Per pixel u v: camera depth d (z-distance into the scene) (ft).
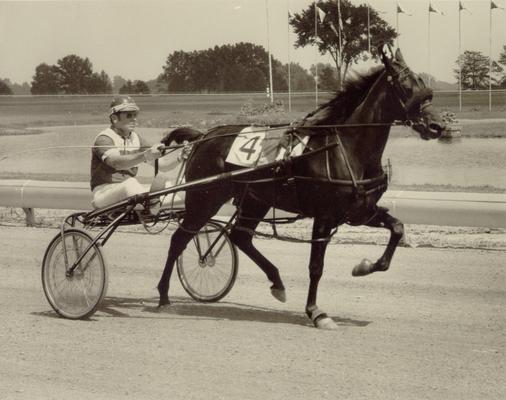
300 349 26.13
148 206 31.86
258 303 33.22
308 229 50.29
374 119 28.66
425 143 109.60
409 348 26.11
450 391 21.93
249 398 21.59
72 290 31.04
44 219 56.85
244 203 31.86
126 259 41.98
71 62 194.08
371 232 48.78
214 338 27.63
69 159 99.19
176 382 22.98
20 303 33.37
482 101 145.89
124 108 32.01
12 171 85.40
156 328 29.19
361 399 21.39
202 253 33.83
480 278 36.19
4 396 21.99
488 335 27.61
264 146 30.30
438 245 44.47
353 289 34.73
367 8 127.24
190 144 31.24
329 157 28.81
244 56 194.80
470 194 43.57
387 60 28.30
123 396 21.88
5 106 175.73
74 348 26.58
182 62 194.18
